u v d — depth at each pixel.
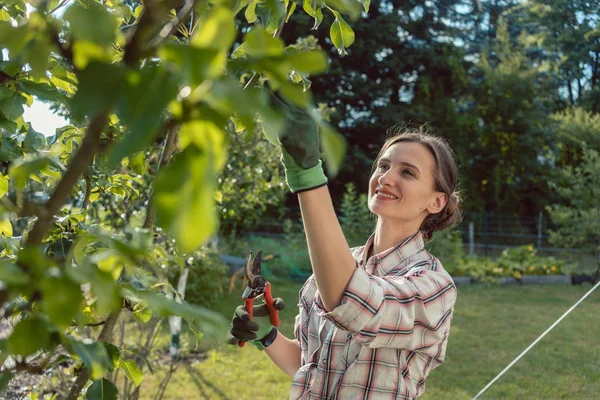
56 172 1.11
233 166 4.80
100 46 0.39
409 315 1.28
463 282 11.07
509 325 7.80
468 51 24.72
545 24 23.47
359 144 21.61
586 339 6.94
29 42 0.46
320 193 1.04
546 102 23.53
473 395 5.19
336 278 1.14
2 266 0.43
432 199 1.54
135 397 3.66
